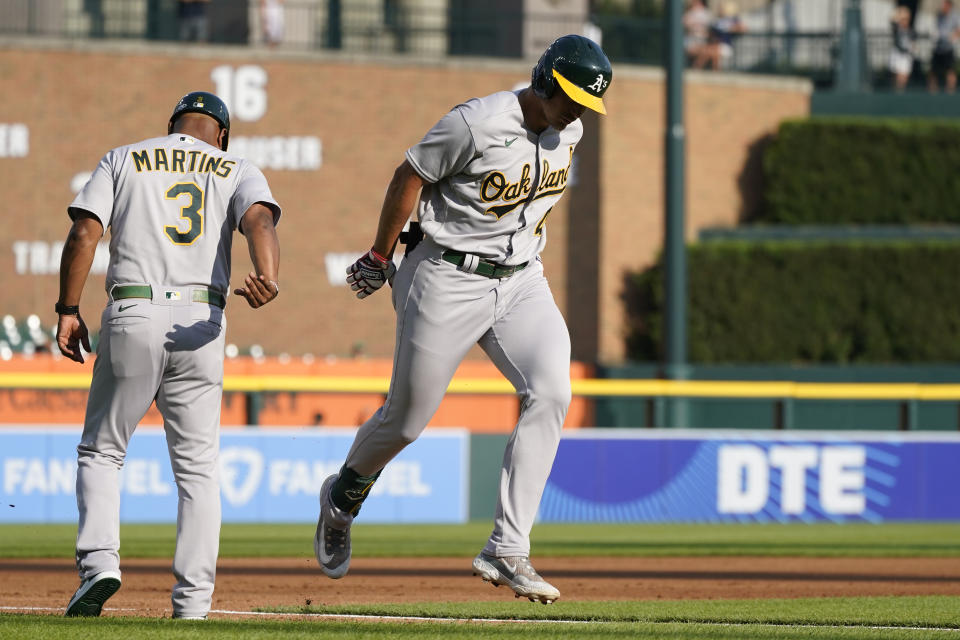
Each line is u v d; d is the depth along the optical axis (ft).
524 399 51.42
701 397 200.44
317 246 253.24
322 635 45.88
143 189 51.44
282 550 118.83
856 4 284.61
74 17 280.51
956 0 333.42
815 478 175.22
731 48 284.00
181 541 52.47
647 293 249.14
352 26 293.84
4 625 46.91
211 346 51.78
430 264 50.67
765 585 91.40
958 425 201.57
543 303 51.72
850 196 256.73
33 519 159.02
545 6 288.92
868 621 60.49
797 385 200.03
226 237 52.44
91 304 238.89
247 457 162.91
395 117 255.91
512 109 48.32
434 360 51.11
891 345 242.17
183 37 262.06
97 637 44.06
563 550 122.31
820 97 272.51
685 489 173.68
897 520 175.83
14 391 184.55
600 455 172.86
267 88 252.83
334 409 195.00
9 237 247.29
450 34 297.33
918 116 273.54
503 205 49.57
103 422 52.01
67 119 249.14
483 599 79.10
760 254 242.17
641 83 253.24
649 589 87.56
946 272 242.78
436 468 169.99
